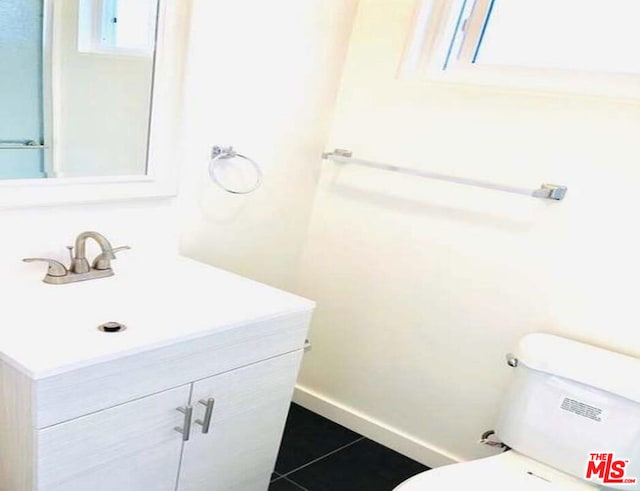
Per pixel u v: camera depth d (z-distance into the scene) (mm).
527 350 1411
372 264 1907
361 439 1981
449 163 1709
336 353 2051
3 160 1112
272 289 1400
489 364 1699
